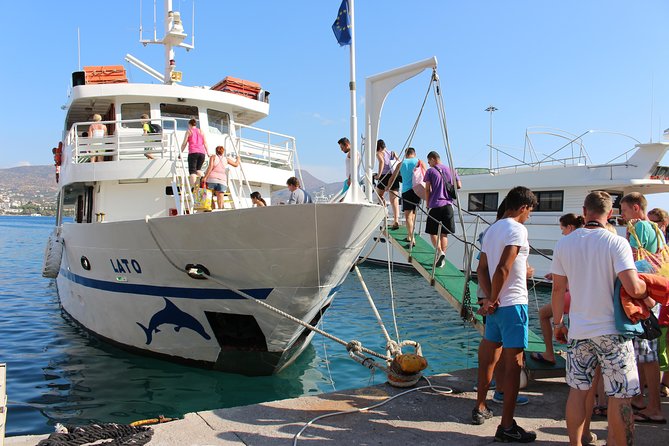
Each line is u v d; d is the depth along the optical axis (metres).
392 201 9.88
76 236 9.66
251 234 6.66
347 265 7.27
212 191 8.34
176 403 6.97
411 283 20.56
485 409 4.19
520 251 3.92
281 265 6.84
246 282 7.16
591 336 3.29
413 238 8.72
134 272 8.14
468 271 6.75
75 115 12.10
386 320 13.23
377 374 8.48
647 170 17.84
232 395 7.30
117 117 10.34
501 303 3.88
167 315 8.03
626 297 3.22
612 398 3.32
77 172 9.40
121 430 3.78
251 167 10.23
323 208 6.28
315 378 8.22
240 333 7.80
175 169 8.61
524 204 3.96
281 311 6.67
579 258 3.38
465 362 9.52
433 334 11.73
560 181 19.50
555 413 4.39
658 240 4.57
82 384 7.66
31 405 6.85
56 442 3.51
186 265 7.38
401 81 7.06
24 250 38.56
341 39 6.47
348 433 3.91
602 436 3.92
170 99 10.41
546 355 5.32
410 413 4.34
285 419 4.16
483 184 21.69
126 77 10.71
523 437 3.76
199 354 8.12
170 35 11.22
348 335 11.55
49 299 16.08
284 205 6.33
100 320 9.49
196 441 3.72
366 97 7.38
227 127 11.23
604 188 18.56
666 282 3.38
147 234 7.47
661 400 4.68
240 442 3.72
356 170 6.57
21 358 9.05
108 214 9.52
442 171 7.92
